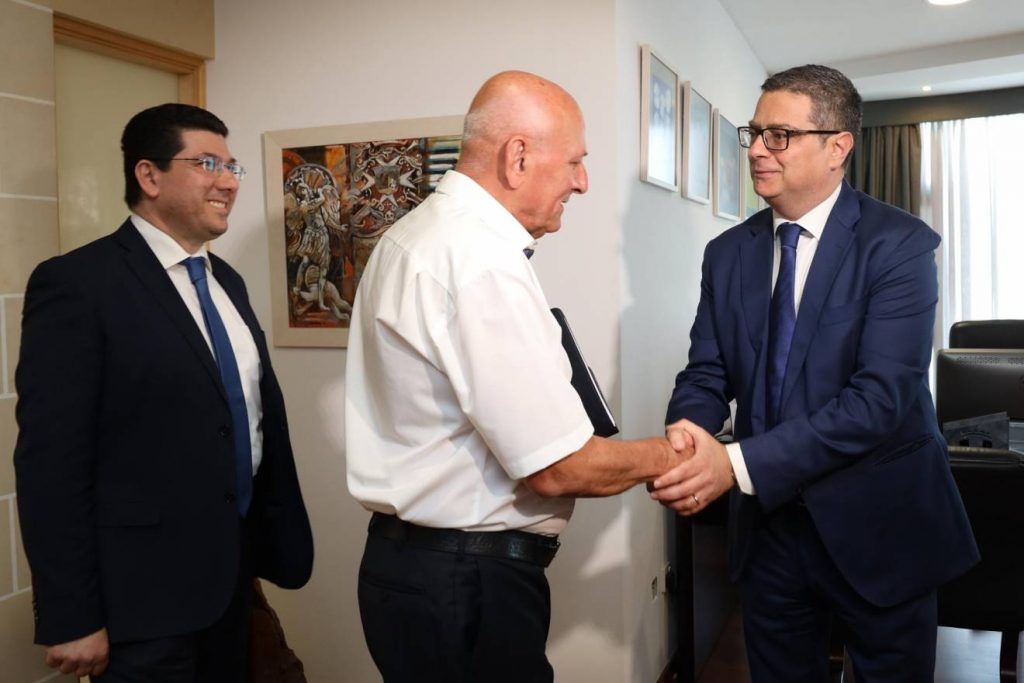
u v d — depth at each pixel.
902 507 1.63
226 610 1.67
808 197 1.67
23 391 1.45
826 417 1.58
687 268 3.15
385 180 2.51
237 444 1.69
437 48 2.44
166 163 1.60
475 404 1.21
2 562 1.95
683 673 2.68
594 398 1.44
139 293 1.55
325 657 2.69
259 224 2.70
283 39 2.62
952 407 3.25
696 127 3.17
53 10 2.12
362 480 1.39
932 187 6.35
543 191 1.35
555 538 1.43
